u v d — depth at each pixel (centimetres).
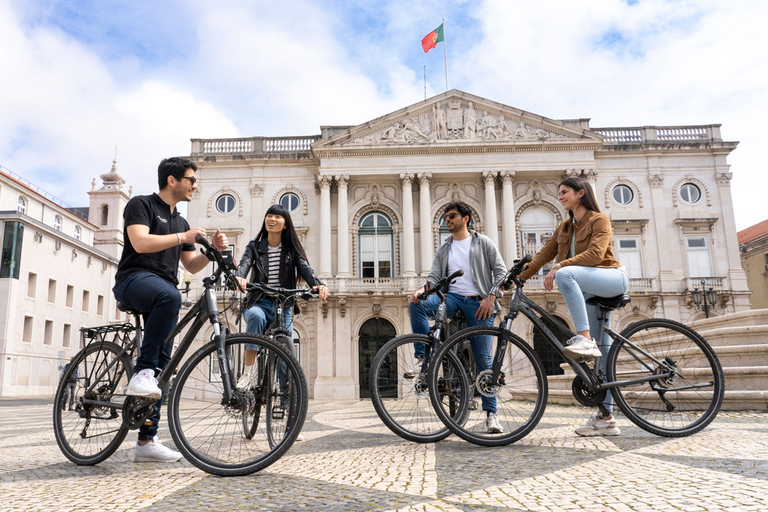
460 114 3012
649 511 210
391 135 2970
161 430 567
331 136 2945
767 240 3584
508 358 420
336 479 293
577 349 390
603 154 3022
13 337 3284
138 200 381
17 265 3350
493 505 229
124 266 376
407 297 2822
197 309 361
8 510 241
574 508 219
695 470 283
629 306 2861
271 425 335
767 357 658
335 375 2770
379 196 3005
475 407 427
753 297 3756
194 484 290
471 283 511
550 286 425
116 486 291
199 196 3022
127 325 382
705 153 3012
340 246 2883
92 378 386
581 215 465
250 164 3044
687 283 2841
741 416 548
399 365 443
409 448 400
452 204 528
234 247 2975
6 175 3744
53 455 433
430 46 3259
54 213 4316
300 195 3019
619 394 418
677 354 444
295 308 489
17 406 1881
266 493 265
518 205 2978
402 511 224
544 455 344
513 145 2923
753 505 212
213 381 327
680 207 2964
